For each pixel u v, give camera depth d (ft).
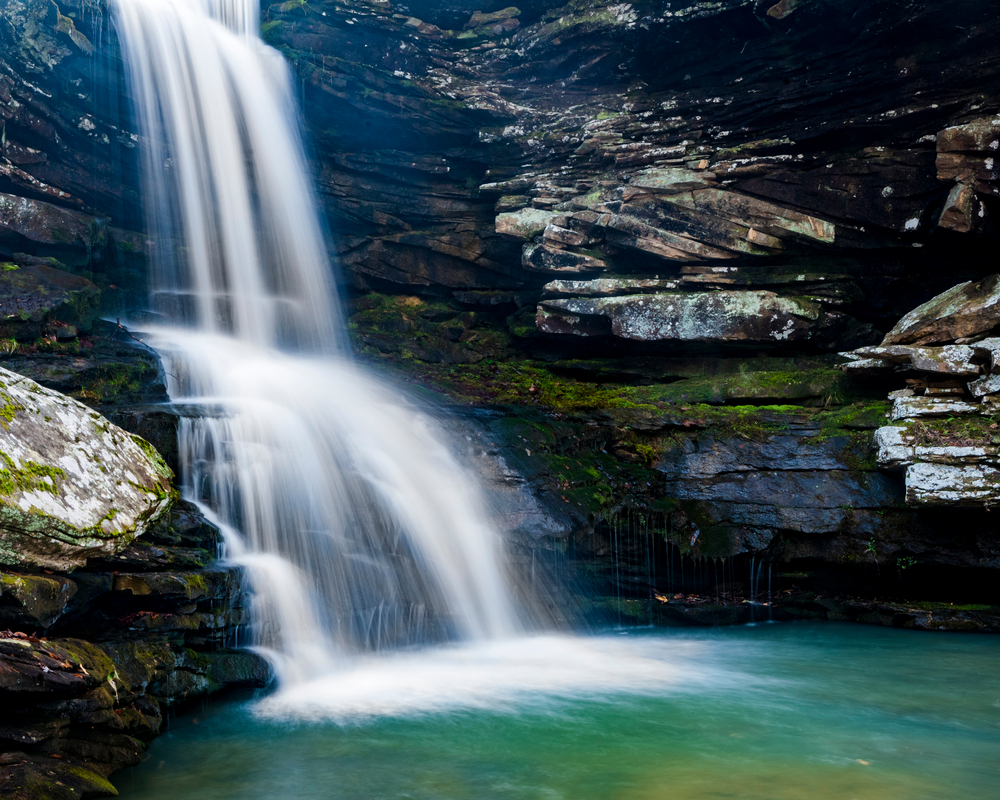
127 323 37.60
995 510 28.04
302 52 42.47
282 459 26.37
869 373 33.65
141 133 39.29
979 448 27.86
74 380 26.61
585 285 39.70
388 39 43.93
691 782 15.43
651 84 41.81
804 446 32.71
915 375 32.55
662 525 31.65
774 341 36.99
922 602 31.01
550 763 16.43
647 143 40.50
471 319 45.37
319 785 15.37
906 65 34.94
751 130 38.47
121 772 15.83
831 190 36.63
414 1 44.29
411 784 15.40
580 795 14.80
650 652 26.27
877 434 30.17
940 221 33.14
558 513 29.66
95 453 17.15
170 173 40.42
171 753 16.92
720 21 38.65
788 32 37.24
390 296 46.57
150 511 17.67
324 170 44.75
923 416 29.76
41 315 30.19
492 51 44.88
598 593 30.71
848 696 21.39
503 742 17.70
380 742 17.69
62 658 14.75
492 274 45.52
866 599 31.73
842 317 36.99
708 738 18.02
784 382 36.50
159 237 40.37
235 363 35.12
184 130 40.52
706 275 38.55
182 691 18.72
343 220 45.44
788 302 36.42
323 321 45.09
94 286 33.96
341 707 20.06
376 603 25.09
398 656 24.80
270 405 28.89
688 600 31.53
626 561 31.42
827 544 31.17
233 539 23.66
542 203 42.34
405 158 44.83
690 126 39.83
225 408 27.22
